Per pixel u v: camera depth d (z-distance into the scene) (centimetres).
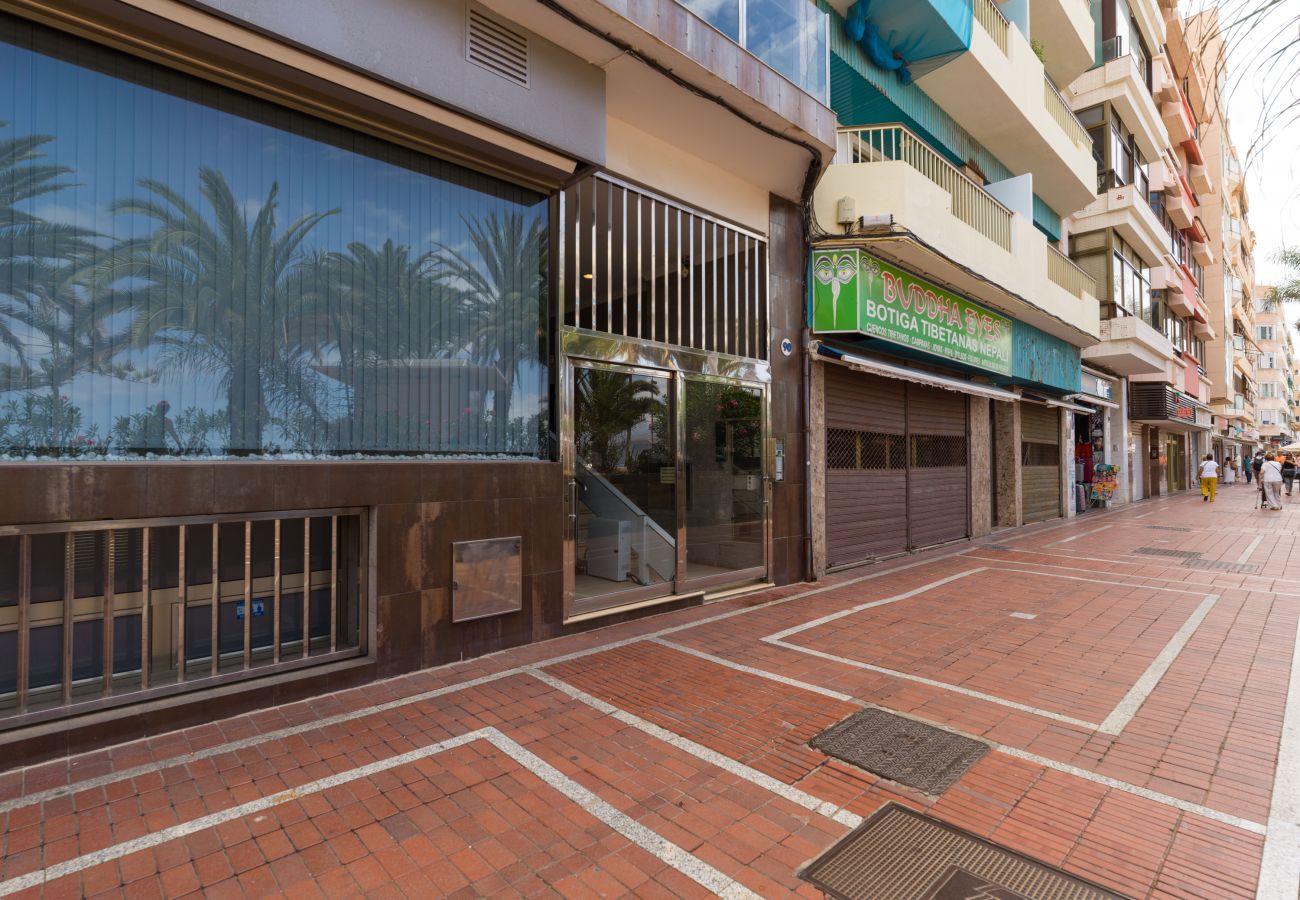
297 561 466
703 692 454
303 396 452
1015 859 270
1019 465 1500
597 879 259
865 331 843
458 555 508
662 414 694
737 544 780
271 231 439
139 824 294
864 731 391
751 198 788
